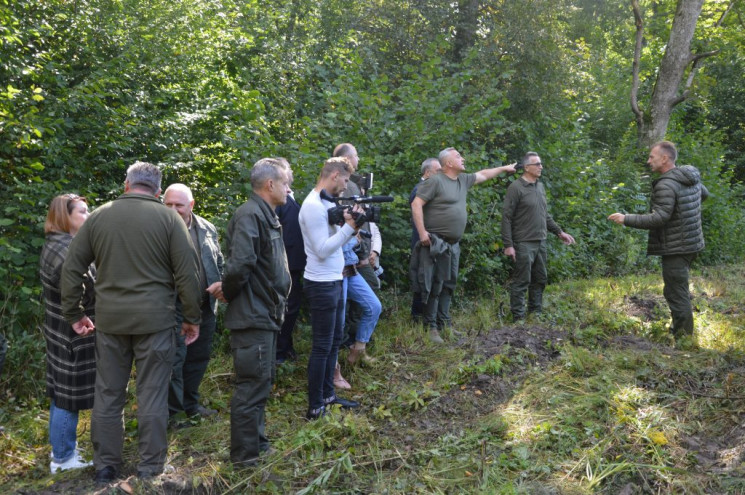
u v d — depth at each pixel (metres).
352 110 6.90
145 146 6.54
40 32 6.26
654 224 5.64
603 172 11.18
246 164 5.96
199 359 4.13
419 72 10.98
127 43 7.15
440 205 5.72
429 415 4.32
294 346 5.52
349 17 11.90
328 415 4.08
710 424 4.00
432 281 5.79
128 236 3.14
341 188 4.07
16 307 4.61
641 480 3.37
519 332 5.74
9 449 3.69
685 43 14.48
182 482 3.22
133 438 3.85
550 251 8.84
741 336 5.91
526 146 9.86
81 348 3.42
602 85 18.58
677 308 5.80
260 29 10.15
